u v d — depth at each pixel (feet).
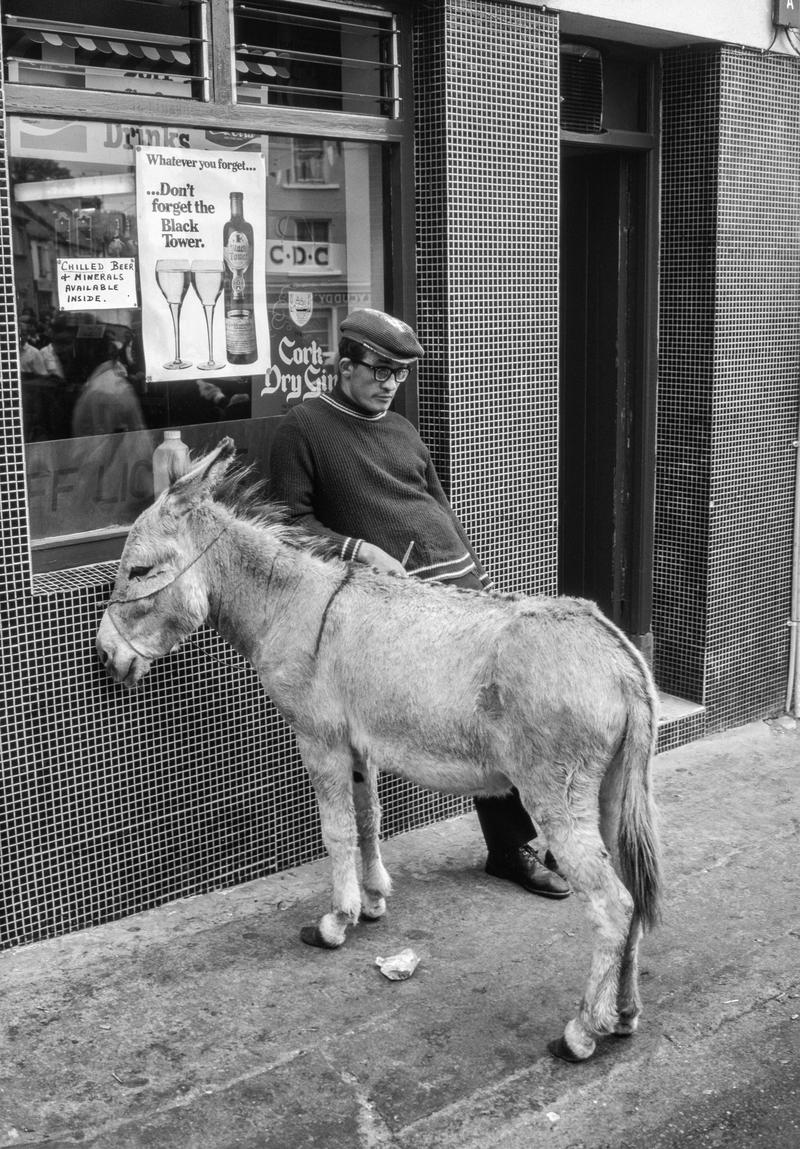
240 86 13.96
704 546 19.44
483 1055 11.12
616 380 19.80
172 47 13.34
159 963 12.60
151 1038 11.32
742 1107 10.51
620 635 10.64
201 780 13.89
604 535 20.45
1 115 11.64
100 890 13.32
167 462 14.03
